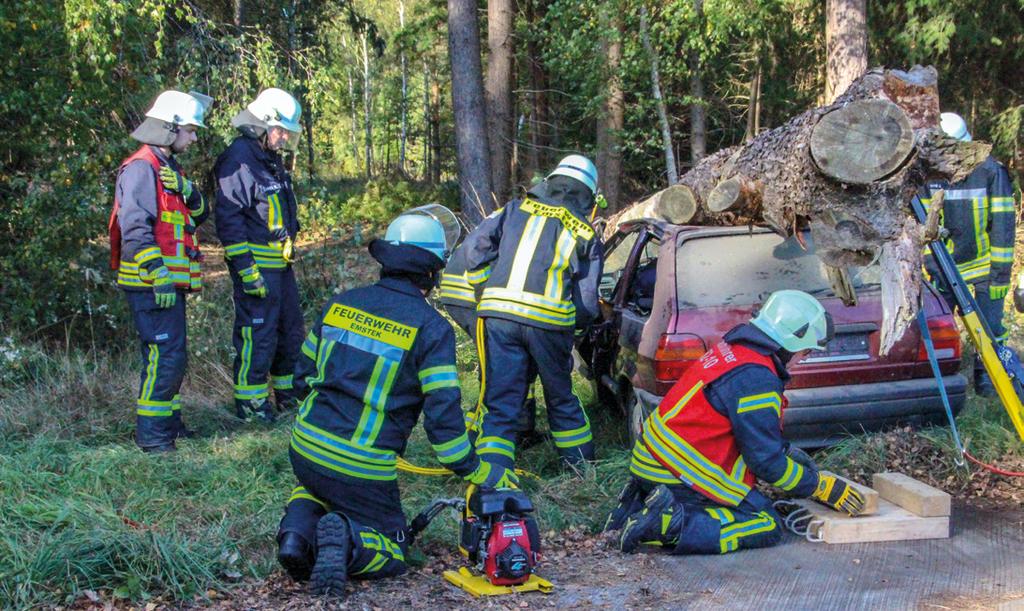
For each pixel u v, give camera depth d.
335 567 3.51
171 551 3.85
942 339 5.09
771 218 4.84
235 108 8.66
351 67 35.38
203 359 7.18
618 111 15.31
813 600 3.57
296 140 6.30
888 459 4.94
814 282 5.21
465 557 4.11
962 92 15.35
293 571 3.74
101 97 7.77
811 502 4.49
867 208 4.27
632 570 3.93
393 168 37.31
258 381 6.30
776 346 4.00
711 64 16.80
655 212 5.94
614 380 5.94
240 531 4.25
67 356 6.96
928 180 4.40
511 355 4.89
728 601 3.59
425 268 3.74
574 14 14.20
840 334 4.99
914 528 4.21
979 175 6.23
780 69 16.91
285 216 6.38
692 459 4.11
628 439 5.68
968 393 6.43
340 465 3.61
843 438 5.08
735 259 5.28
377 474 3.67
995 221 6.25
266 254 6.22
